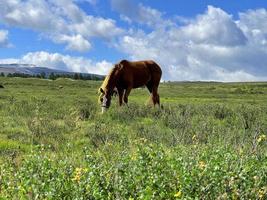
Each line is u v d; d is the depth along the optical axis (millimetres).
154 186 5039
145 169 5480
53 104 24812
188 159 6277
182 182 5055
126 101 24547
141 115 19062
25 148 10961
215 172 5113
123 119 17641
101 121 16672
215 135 11406
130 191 5199
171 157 6043
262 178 5320
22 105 22406
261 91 112125
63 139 12289
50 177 5789
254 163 5625
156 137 11766
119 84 24141
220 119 19141
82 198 5066
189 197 4691
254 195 5094
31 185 5387
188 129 13141
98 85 124812
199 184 5051
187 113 18188
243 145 7879
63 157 8258
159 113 19297
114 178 5535
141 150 6078
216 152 6090
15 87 84500
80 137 12766
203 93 101188
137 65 25016
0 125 15172
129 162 6062
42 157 6941
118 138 12180
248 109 21172
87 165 6250
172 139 10883
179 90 120250
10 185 5871
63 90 77688
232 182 5062
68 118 16500
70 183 5398
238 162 5820
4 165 7168
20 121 16047
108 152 8430
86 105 22031
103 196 5082
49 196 5027
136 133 12969
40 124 14195
